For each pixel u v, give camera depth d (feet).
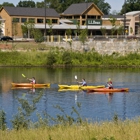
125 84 281.95
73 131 102.99
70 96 235.20
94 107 202.49
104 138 90.79
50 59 381.40
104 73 340.80
